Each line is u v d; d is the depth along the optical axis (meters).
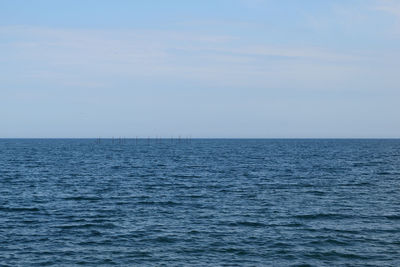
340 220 36.91
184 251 28.30
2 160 113.19
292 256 27.33
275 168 88.12
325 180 65.69
